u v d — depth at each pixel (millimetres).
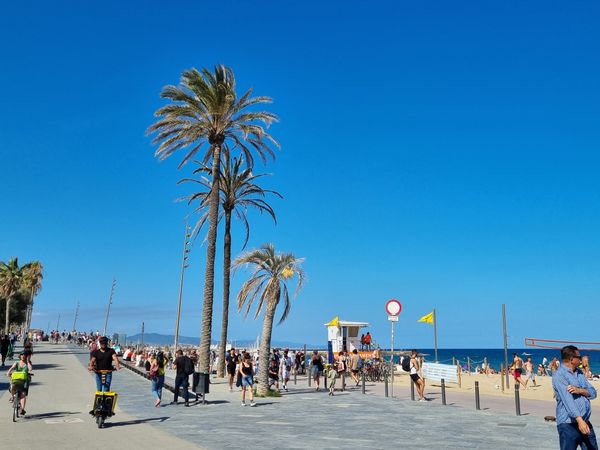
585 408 7496
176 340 48531
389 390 28094
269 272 25188
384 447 11617
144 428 13891
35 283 94000
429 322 34094
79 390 24172
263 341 24516
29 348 26344
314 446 11547
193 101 28344
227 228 36500
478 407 19344
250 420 15852
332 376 24891
